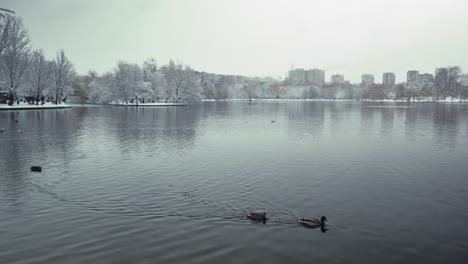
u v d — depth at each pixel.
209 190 20.94
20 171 25.31
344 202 18.98
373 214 17.30
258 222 16.09
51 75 110.25
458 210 17.94
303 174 24.77
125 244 13.98
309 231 15.23
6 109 85.38
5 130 48.38
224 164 27.80
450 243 14.33
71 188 21.17
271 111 104.06
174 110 105.19
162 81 145.12
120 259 12.89
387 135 45.97
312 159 29.86
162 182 22.56
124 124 58.91
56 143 37.75
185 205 18.30
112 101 146.62
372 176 24.42
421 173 25.28
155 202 18.72
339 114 89.69
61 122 60.88
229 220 16.33
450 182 23.00
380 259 13.04
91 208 17.81
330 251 13.52
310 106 148.50
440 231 15.43
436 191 21.08
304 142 39.44
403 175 24.70
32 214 17.02
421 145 37.59
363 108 127.94
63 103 131.00
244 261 12.75
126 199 19.22
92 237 14.58
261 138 42.53
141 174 24.56
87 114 82.75
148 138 42.06
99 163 28.06
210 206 18.17
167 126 56.06
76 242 14.15
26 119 65.31
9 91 94.25
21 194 20.05
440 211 17.81
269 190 20.98
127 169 26.05
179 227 15.52
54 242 14.16
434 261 12.96
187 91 144.50
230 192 20.53
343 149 34.84
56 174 24.48
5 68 88.50
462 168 26.77
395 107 137.25
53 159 29.50
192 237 14.57
